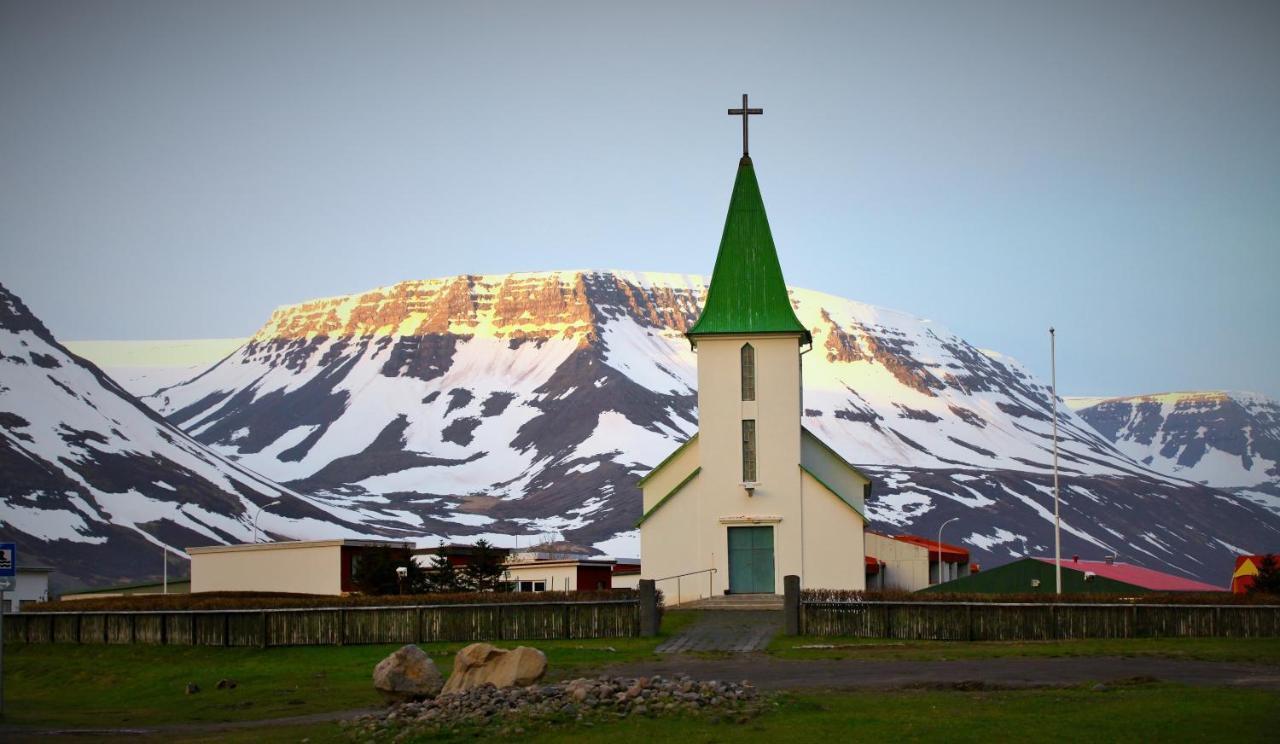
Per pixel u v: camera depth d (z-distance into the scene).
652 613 50.66
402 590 78.50
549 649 47.12
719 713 29.73
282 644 52.22
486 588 79.94
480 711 30.47
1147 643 45.97
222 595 62.06
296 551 81.12
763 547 65.31
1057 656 42.47
